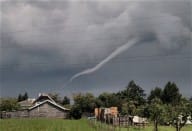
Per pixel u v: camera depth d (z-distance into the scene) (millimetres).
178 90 171250
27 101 150375
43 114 114875
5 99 133625
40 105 115250
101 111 91312
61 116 115312
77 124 70438
